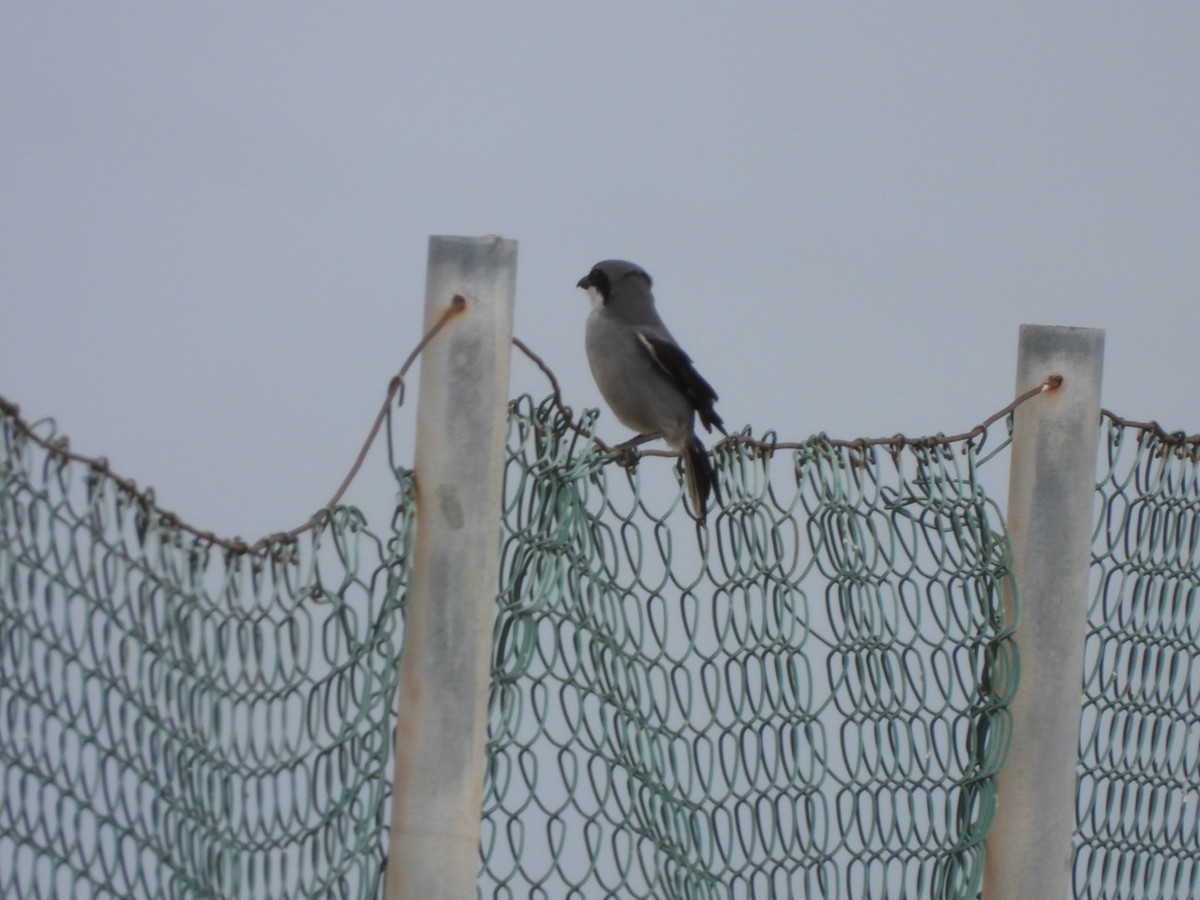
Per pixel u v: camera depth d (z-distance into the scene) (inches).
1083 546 388.8
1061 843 384.8
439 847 298.5
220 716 272.7
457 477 303.3
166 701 265.4
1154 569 417.7
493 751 308.8
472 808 300.4
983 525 385.4
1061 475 387.2
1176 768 421.4
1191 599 426.0
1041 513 386.3
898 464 373.1
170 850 263.4
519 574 315.3
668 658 333.1
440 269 307.6
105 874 257.8
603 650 323.9
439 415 304.7
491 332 305.4
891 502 370.9
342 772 289.3
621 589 329.1
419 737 300.4
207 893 267.4
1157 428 414.6
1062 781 384.5
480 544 302.8
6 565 252.7
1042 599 385.1
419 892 298.2
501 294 306.7
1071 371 388.5
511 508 316.5
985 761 375.9
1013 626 383.2
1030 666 384.2
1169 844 419.5
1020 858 381.1
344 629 291.6
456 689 300.5
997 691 380.5
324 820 286.5
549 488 320.5
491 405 304.8
